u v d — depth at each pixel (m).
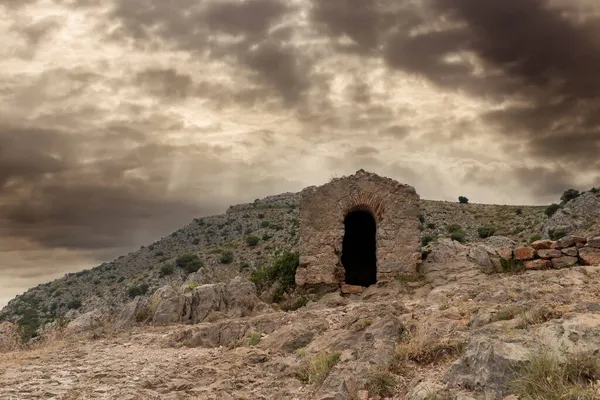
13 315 90.31
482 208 94.69
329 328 13.98
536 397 7.25
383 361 10.48
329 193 25.14
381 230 24.48
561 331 8.43
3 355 16.20
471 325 11.27
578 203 61.72
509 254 21.52
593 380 7.41
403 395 9.31
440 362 10.18
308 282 24.19
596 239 20.09
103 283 99.12
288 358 12.46
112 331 20.23
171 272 90.00
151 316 21.25
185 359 13.62
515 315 10.69
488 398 7.81
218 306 21.17
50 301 94.94
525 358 7.91
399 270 23.92
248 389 10.78
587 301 10.67
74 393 10.75
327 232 24.75
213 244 106.50
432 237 80.12
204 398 10.27
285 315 16.53
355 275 30.08
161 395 10.58
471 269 22.52
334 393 9.43
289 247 89.56
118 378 11.85
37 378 12.10
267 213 116.75
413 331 11.96
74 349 16.36
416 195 24.92
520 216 84.25
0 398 10.52
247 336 15.52
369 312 13.78
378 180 25.12
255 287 23.56
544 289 13.62
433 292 18.81
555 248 20.70
